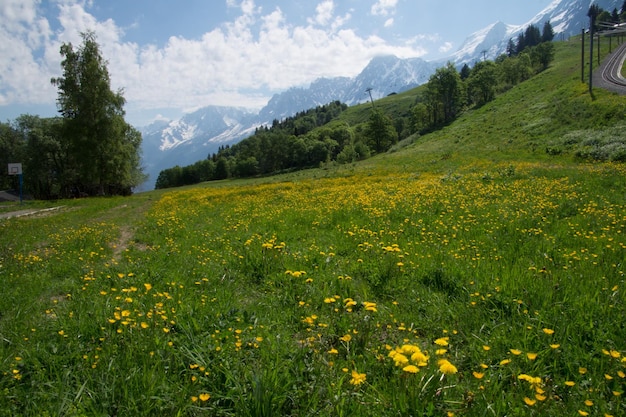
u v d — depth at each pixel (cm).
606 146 2709
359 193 2067
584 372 336
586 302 488
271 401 312
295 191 2867
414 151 5806
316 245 949
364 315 511
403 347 319
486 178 2189
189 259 919
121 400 332
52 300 684
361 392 336
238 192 3209
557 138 3581
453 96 10081
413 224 1148
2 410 326
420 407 300
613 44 12850
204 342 436
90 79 4881
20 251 1249
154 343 423
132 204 3269
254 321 511
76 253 1132
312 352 411
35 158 7088
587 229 954
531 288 543
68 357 419
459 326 469
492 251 802
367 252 835
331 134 15850
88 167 4984
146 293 631
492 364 386
